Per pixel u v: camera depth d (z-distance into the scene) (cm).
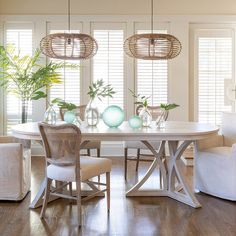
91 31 628
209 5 626
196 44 643
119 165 557
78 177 313
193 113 650
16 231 300
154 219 328
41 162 582
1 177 376
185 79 632
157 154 401
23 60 586
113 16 623
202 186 410
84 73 632
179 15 624
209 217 332
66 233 296
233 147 374
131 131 361
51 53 421
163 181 402
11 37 629
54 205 367
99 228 307
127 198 393
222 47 645
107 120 393
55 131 311
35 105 627
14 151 373
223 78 648
